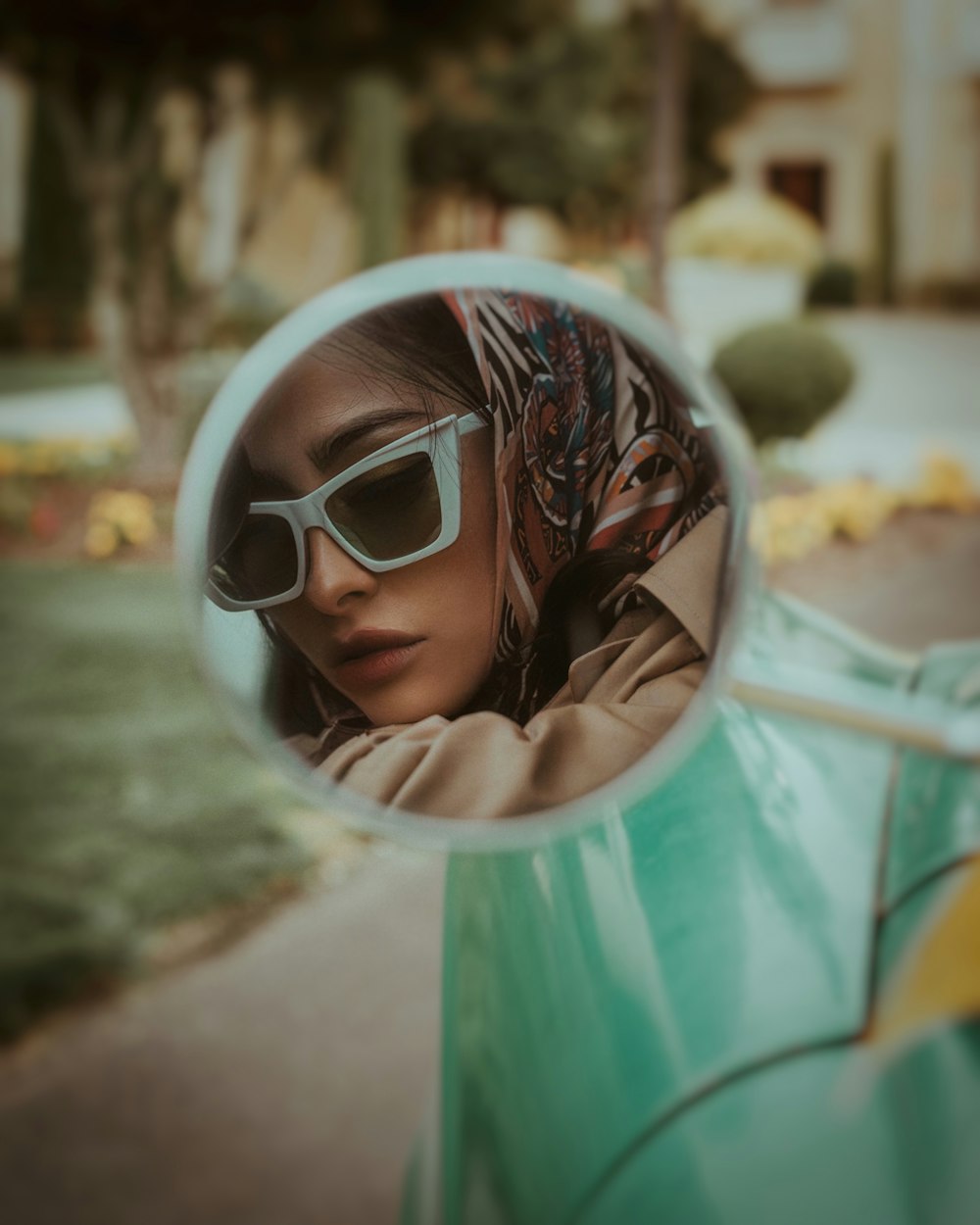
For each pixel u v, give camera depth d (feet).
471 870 4.46
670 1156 2.56
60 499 27.94
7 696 16.31
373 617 3.48
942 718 3.16
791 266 68.18
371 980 10.43
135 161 32.48
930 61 85.46
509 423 3.52
